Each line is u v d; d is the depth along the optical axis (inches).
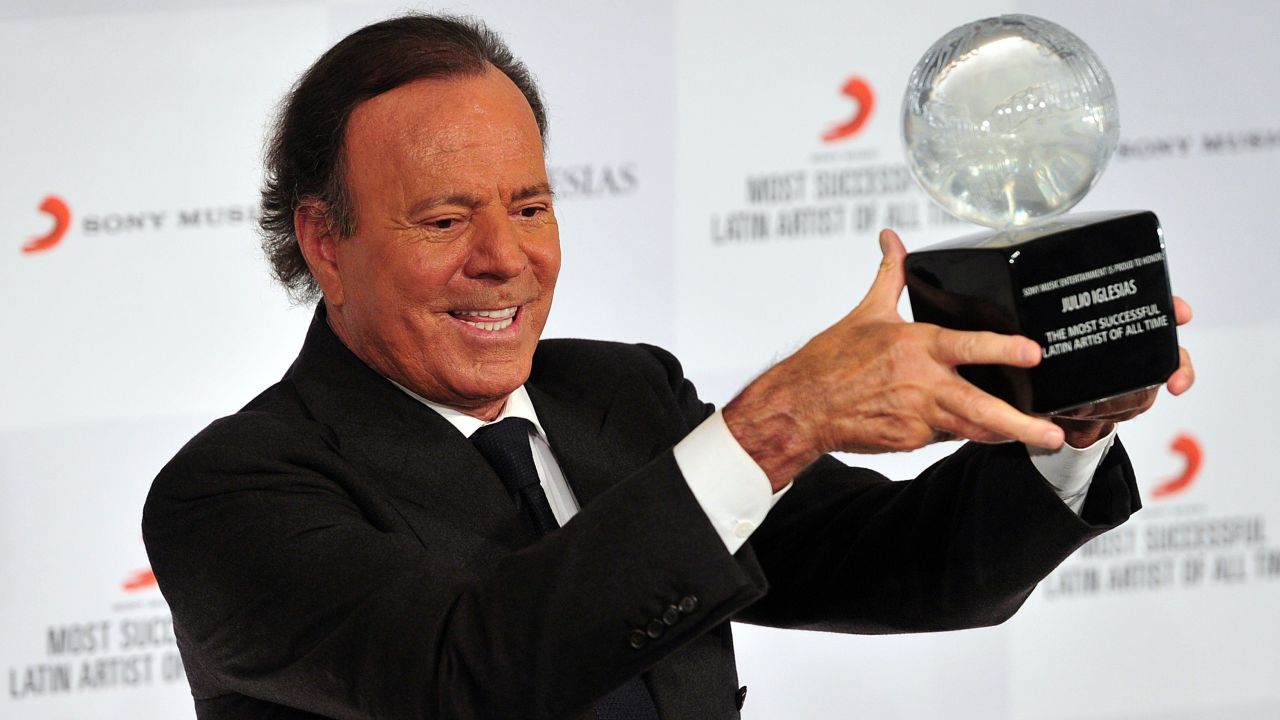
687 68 414.6
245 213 398.9
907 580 215.6
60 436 397.1
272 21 397.1
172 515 205.6
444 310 211.2
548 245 215.5
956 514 209.3
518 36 406.9
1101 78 172.9
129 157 394.6
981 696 449.4
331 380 222.4
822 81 419.2
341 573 187.5
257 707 208.7
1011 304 161.0
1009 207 174.4
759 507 169.6
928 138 173.9
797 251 420.8
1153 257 163.2
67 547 399.9
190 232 397.4
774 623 237.5
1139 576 453.7
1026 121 169.8
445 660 171.8
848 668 443.2
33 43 389.1
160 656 406.9
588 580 167.3
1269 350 450.3
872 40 420.8
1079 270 161.5
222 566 197.6
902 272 171.9
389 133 208.2
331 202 216.4
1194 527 452.8
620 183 414.0
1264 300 448.5
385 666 175.3
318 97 217.2
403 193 207.3
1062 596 452.1
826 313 422.6
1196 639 454.9
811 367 165.2
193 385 399.9
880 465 442.3
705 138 416.2
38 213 392.2
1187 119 441.4
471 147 206.7
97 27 391.5
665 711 208.5
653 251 416.2
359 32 219.5
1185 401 450.9
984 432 156.0
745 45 416.2
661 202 415.8
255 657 191.9
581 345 252.2
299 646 186.7
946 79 172.9
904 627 219.9
